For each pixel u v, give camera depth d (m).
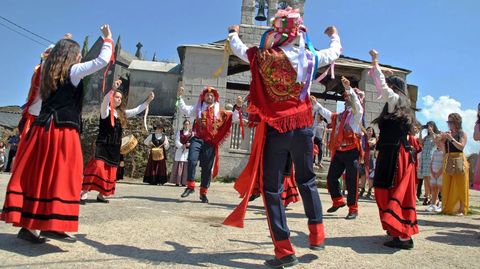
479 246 4.40
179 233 4.23
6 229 3.99
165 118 16.81
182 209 6.05
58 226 3.23
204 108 7.33
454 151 7.43
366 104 16.92
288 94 3.34
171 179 12.22
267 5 18.98
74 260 3.12
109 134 6.18
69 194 3.34
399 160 4.11
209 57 16.52
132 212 5.41
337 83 19.61
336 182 6.47
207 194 8.98
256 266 3.24
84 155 16.67
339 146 6.23
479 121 5.95
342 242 4.26
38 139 3.40
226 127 7.31
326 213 6.66
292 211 6.56
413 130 4.22
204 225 4.75
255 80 3.41
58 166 3.33
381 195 4.21
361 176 11.48
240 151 15.71
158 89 21.36
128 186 10.46
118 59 24.36
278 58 3.30
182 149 12.26
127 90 22.98
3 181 10.29
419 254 3.88
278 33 3.39
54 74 3.47
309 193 3.53
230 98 22.67
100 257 3.24
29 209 3.27
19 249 3.32
